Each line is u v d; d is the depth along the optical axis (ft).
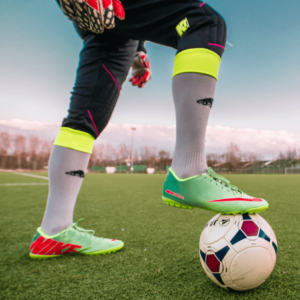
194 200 2.85
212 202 2.78
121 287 2.83
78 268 3.43
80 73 3.81
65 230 3.87
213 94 2.82
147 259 3.77
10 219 7.22
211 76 2.72
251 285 2.62
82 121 3.59
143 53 4.79
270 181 29.96
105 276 3.15
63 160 3.61
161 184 23.48
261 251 2.63
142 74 4.97
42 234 3.84
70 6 2.57
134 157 156.76
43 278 3.12
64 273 3.27
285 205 9.55
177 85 2.82
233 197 2.79
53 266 3.52
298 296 2.54
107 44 3.67
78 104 3.65
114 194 14.17
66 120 3.67
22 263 3.67
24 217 7.50
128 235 5.27
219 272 2.68
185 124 2.82
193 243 4.64
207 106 2.78
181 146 2.90
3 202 10.72
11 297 2.63
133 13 2.97
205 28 2.68
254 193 14.51
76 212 8.34
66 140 3.60
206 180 2.83
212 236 2.85
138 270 3.34
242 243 2.65
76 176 3.74
